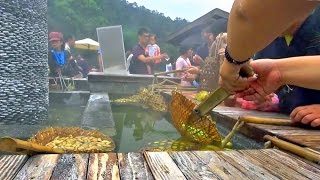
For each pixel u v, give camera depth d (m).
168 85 7.68
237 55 1.06
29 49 5.29
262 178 1.44
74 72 12.66
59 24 36.56
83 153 1.76
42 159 1.62
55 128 2.36
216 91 1.84
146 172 1.47
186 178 1.40
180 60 9.28
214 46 5.27
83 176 1.39
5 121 4.65
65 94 7.77
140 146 2.61
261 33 0.88
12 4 4.91
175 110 2.83
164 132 3.38
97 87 8.38
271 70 2.01
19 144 1.57
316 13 2.76
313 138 2.29
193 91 6.63
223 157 1.75
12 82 4.94
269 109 3.73
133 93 8.44
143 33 10.05
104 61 9.00
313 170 1.58
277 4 0.80
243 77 1.34
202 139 2.50
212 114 3.86
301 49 2.96
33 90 5.38
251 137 2.78
